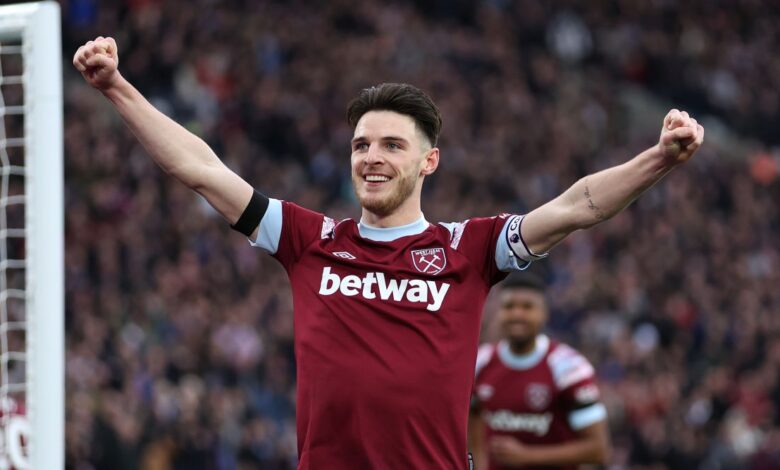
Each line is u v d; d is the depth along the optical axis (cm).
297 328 553
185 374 1719
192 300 1905
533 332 1088
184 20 2841
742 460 2181
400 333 538
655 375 2288
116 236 2028
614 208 538
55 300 650
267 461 1633
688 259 3009
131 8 2777
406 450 528
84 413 1408
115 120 2397
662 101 4019
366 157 555
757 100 4234
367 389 530
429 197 2742
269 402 1825
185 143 561
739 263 3138
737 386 2392
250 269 2119
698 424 2242
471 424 1112
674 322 2631
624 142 3634
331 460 530
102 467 1390
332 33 3203
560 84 3709
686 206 3222
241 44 2903
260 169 2497
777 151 4119
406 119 559
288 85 2895
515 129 3272
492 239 561
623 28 4069
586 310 2528
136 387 1591
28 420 645
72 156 2195
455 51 3425
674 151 522
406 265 551
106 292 1850
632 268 2794
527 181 3092
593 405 1077
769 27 4494
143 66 2670
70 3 2678
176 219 2148
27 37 664
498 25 3728
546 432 1088
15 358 709
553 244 552
